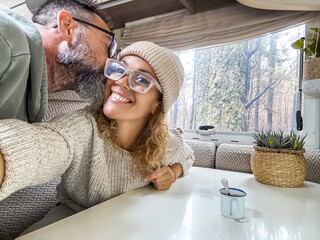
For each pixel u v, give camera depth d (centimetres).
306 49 125
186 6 156
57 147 51
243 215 60
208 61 176
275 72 152
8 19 56
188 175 110
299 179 92
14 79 54
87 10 91
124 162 81
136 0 160
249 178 106
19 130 43
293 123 146
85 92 89
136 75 75
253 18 149
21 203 75
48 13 82
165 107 87
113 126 79
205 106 176
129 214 60
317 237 50
